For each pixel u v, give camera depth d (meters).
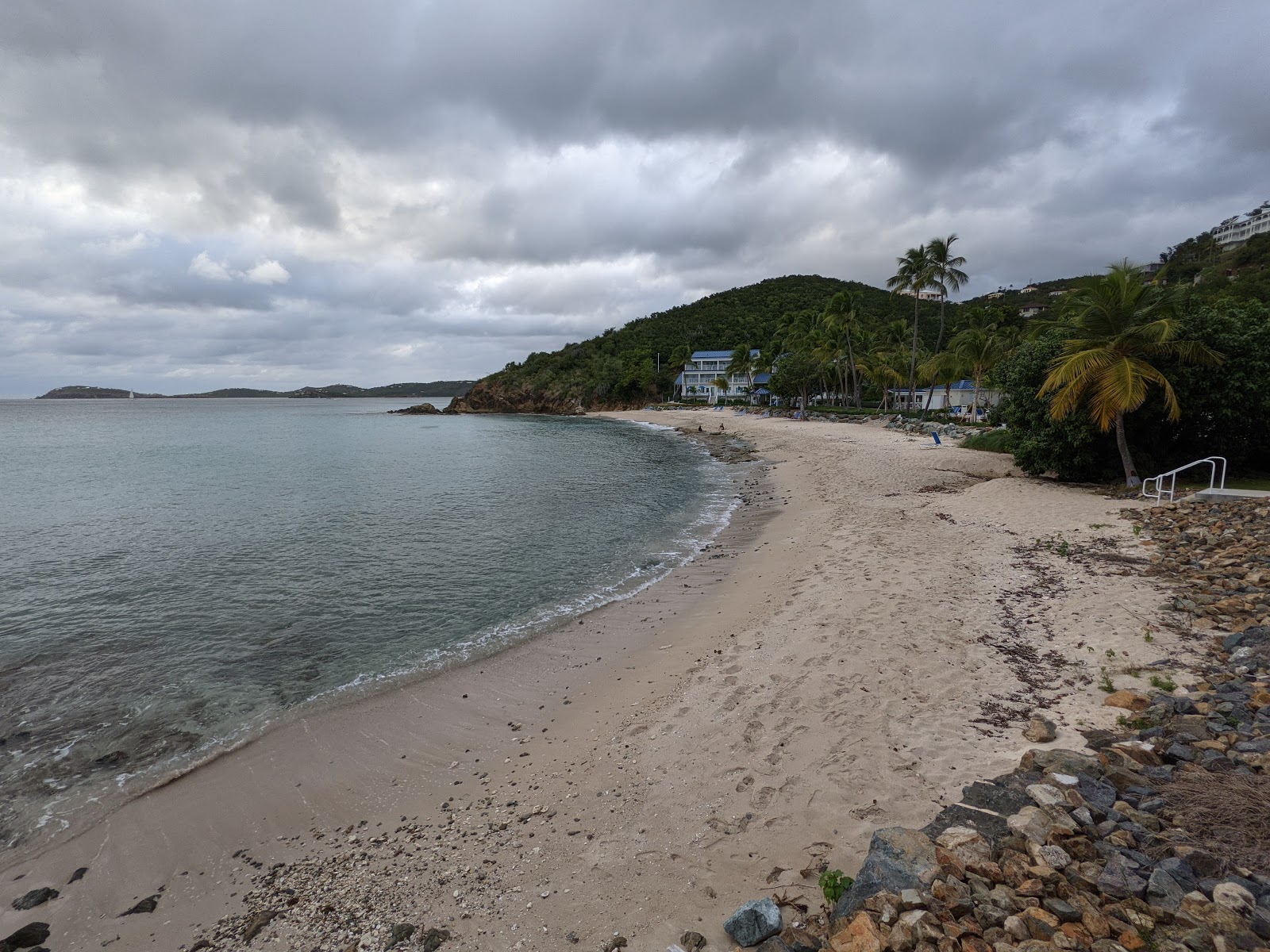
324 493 27.59
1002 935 3.52
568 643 10.87
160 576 15.25
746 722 7.12
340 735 8.17
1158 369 17.91
